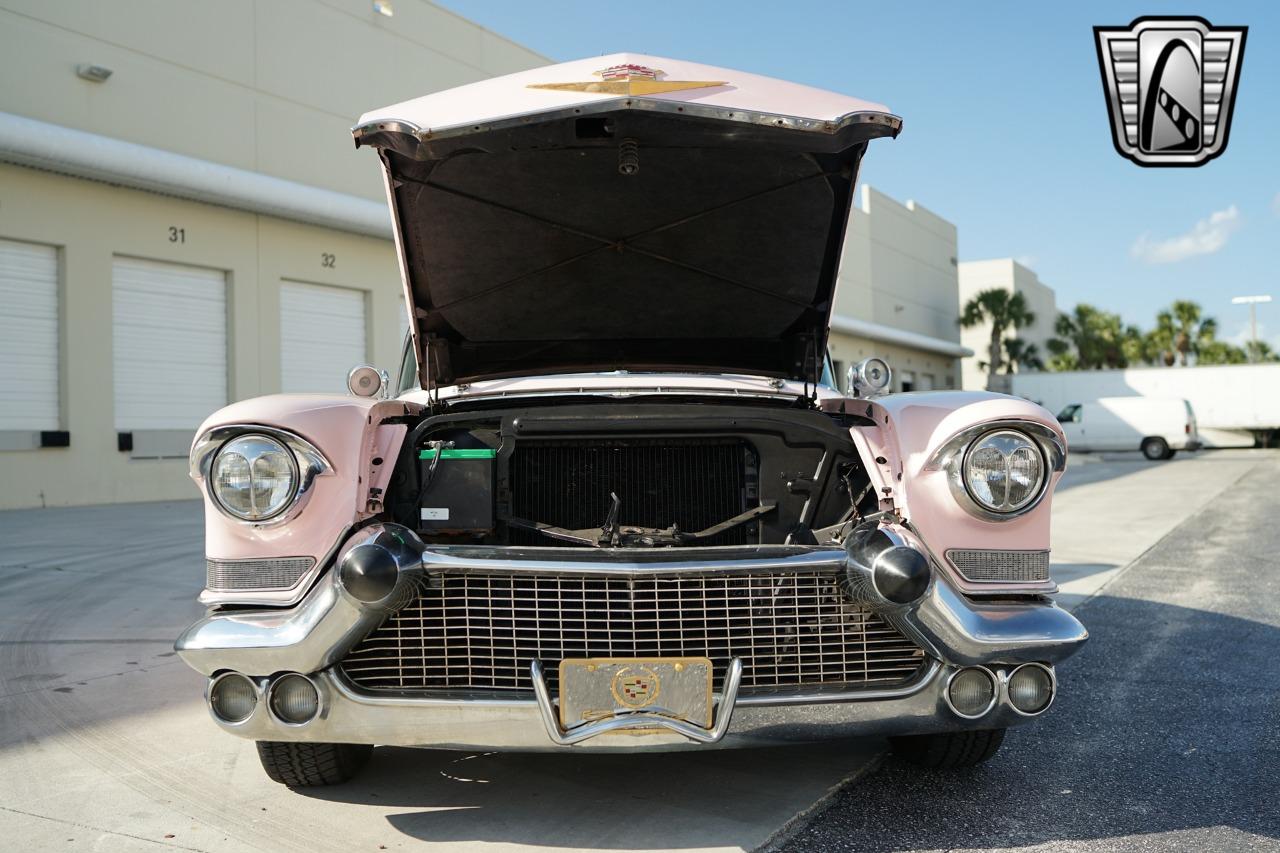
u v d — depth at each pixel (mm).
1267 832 2344
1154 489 14023
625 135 2438
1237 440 30297
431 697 2107
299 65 16188
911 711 2197
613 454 2654
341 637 2102
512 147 2480
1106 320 49531
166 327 14289
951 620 2182
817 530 2609
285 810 2488
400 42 17922
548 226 2875
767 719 2131
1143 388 31172
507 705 2082
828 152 2539
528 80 2422
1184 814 2457
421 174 2646
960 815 2445
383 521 2332
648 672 2092
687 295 3211
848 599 2240
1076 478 17078
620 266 3068
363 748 2699
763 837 2299
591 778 2701
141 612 5246
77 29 13164
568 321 3299
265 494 2199
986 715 2238
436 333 3262
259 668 2139
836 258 3047
